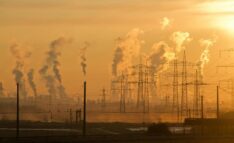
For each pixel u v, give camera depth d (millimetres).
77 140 152000
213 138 167500
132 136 171125
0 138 152375
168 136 172250
